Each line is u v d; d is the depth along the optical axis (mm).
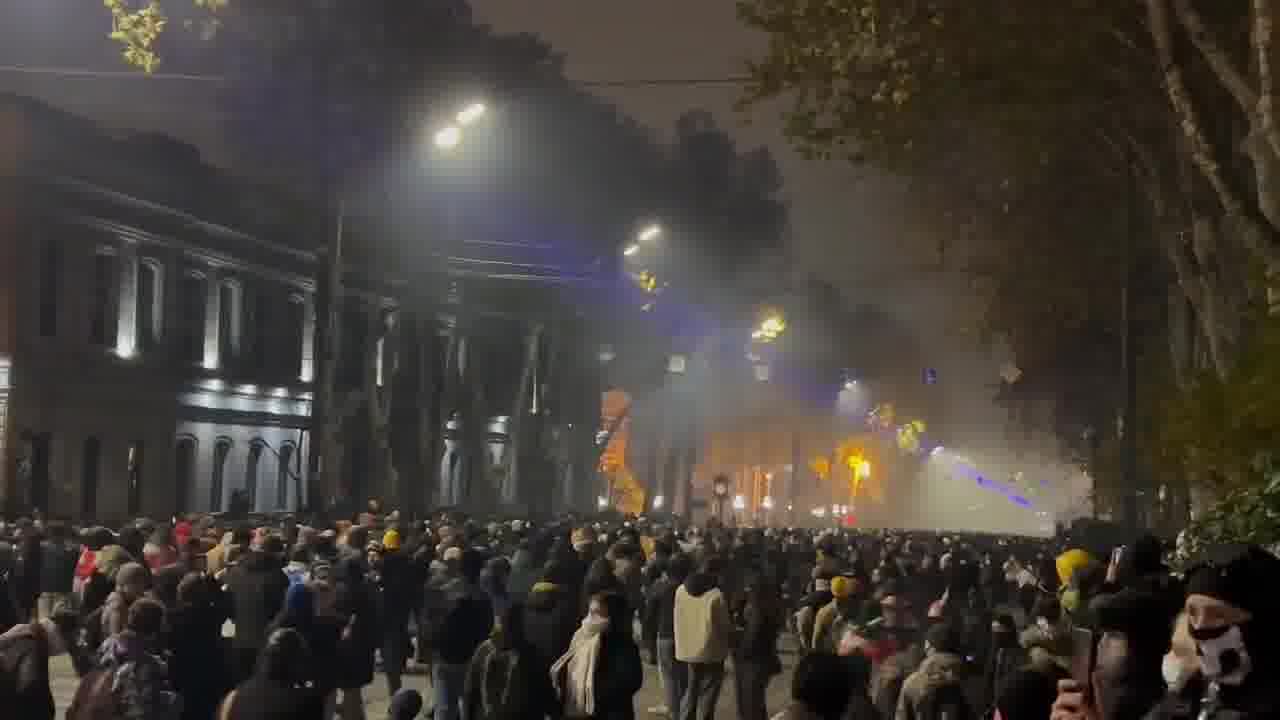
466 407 78125
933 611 14250
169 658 13992
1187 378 33906
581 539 26000
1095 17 24266
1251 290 21953
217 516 48188
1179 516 37656
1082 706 5867
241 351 59844
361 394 68125
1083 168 38906
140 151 53844
